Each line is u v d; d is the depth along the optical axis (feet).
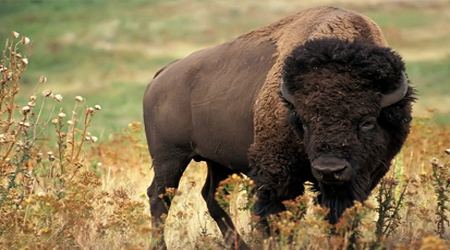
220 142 78.07
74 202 68.90
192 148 82.23
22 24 595.88
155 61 472.85
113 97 360.69
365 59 61.05
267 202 70.03
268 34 77.87
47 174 79.51
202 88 79.92
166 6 622.95
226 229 81.92
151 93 85.35
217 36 537.24
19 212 70.69
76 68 454.40
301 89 62.03
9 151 75.41
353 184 62.49
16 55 75.87
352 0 602.03
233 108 76.13
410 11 572.10
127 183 95.50
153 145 84.69
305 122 61.72
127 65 461.78
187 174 100.68
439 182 70.49
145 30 553.64
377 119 62.64
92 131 207.41
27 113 75.77
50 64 466.70
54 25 588.09
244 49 78.59
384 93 61.36
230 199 57.41
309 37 71.10
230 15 584.40
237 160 77.30
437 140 109.50
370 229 57.11
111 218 70.23
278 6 597.52
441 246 48.44
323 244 60.18
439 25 521.65
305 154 67.72
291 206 59.26
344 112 59.88
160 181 83.71
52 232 64.90
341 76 60.90
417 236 68.44
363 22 71.20
